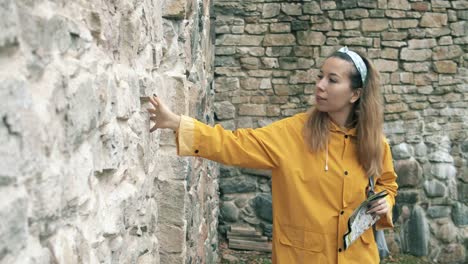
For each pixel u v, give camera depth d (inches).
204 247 154.9
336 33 232.4
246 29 232.1
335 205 77.9
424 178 239.3
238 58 233.3
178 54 106.3
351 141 80.4
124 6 69.9
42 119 43.1
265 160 78.0
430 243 238.2
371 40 233.8
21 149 39.4
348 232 77.0
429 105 239.0
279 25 231.8
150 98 77.4
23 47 40.8
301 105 233.5
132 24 71.5
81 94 51.9
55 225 46.7
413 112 238.4
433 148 239.3
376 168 80.8
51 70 45.8
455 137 240.2
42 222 43.7
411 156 238.5
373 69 81.6
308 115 80.4
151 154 88.4
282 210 79.9
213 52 225.1
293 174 77.7
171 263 99.9
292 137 79.2
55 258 45.4
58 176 46.3
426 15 234.4
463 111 239.5
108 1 63.1
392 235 236.5
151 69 86.7
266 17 231.6
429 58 236.5
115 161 64.4
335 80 78.0
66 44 49.4
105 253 61.3
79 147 53.0
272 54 232.7
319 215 77.3
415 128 238.8
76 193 51.2
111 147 62.9
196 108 127.0
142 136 79.4
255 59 233.1
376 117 80.4
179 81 99.3
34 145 41.6
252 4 231.0
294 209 78.1
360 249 81.7
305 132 78.5
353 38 232.7
